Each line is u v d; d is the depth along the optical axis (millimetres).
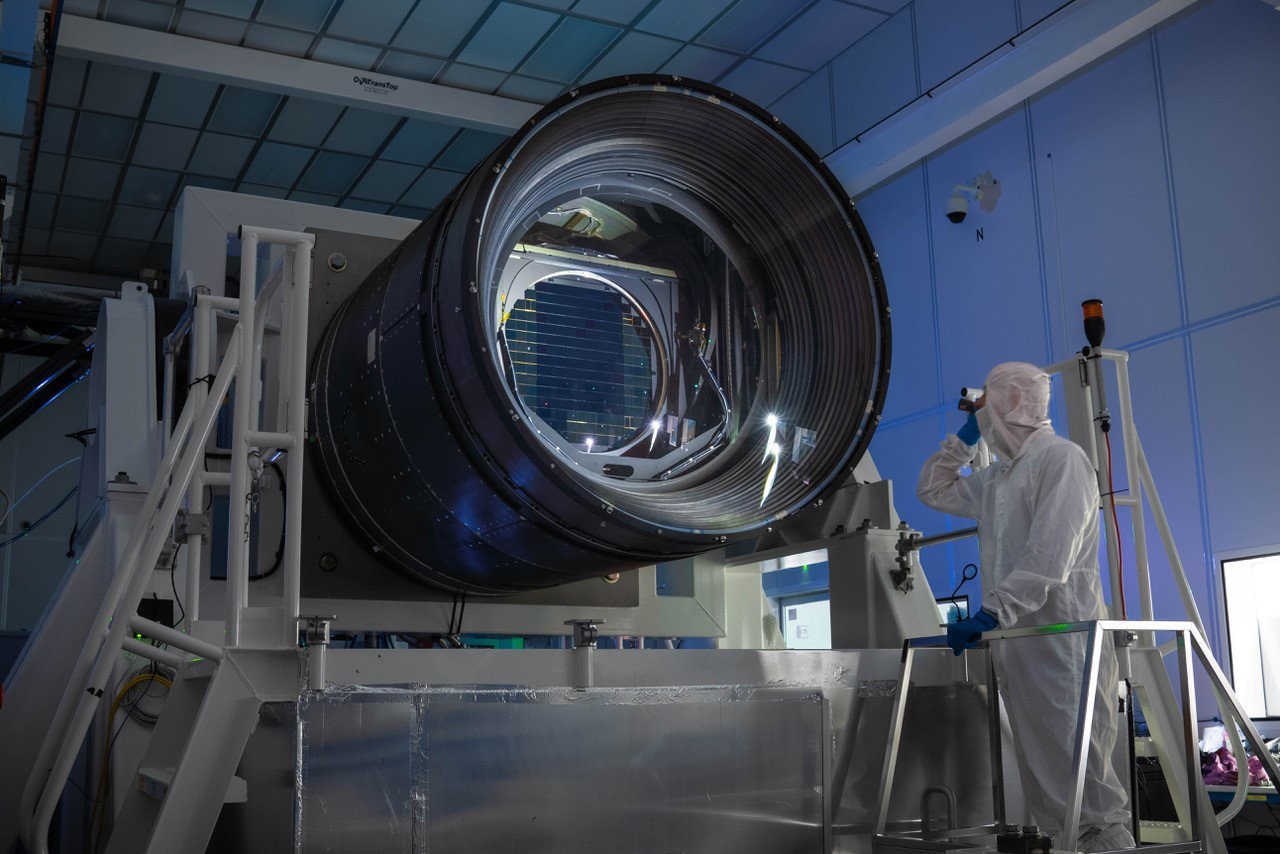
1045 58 9234
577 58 11383
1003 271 10062
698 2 10414
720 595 4184
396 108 11516
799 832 2895
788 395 3342
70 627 3922
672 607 4078
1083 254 9352
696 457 3355
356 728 2410
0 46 6453
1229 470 8102
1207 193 8453
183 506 3523
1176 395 8508
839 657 3061
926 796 3133
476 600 3748
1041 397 3289
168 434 4137
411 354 2869
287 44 11047
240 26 10719
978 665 3283
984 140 10359
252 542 3588
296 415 2580
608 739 2666
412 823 2426
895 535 3668
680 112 3148
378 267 3602
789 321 3432
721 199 3412
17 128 7383
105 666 2547
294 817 2320
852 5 10555
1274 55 8109
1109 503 3562
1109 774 2992
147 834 2744
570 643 4070
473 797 2492
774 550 3961
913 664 3182
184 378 4555
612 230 3441
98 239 14688
